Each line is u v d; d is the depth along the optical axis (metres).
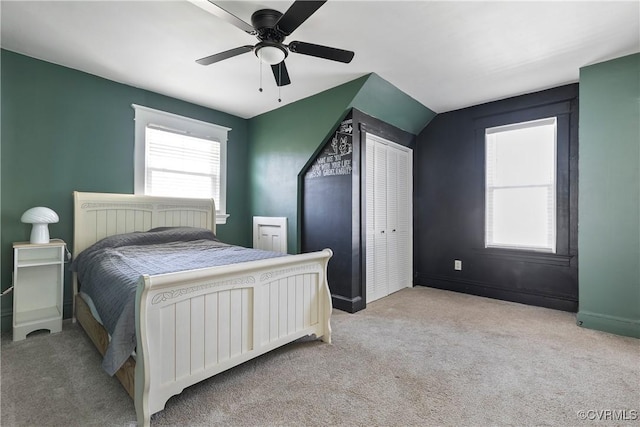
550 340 2.40
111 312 1.62
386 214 3.81
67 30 2.20
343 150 3.25
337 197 3.30
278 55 1.97
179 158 3.56
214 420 1.47
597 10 1.95
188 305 1.57
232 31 2.20
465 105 3.75
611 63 2.59
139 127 3.21
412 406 1.58
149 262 2.09
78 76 2.84
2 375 1.85
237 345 1.78
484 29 2.16
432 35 2.23
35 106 2.63
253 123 4.17
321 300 2.35
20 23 2.12
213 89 3.25
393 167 3.94
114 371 1.36
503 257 3.54
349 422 1.46
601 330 2.60
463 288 3.87
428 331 2.59
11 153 2.53
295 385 1.77
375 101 3.27
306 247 3.60
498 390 1.72
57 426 1.42
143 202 3.15
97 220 2.87
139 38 2.30
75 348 2.21
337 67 2.74
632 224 2.49
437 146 4.10
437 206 4.10
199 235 3.21
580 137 2.72
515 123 3.45
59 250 2.59
